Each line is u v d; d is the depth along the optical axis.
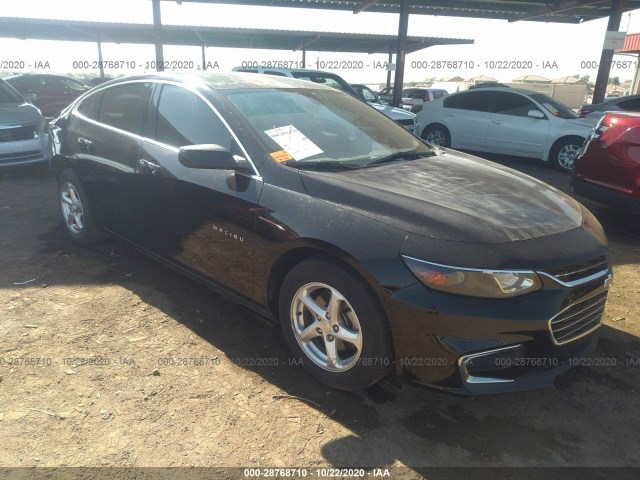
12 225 5.23
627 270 4.59
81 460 2.20
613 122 5.39
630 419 2.61
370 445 2.36
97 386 2.69
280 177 2.80
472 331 2.21
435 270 2.22
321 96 3.77
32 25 18.08
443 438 2.42
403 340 2.32
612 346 3.31
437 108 11.07
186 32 19.62
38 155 7.45
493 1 15.66
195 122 3.30
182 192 3.24
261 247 2.81
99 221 4.22
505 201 2.69
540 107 9.59
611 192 5.37
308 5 15.52
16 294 3.65
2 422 2.41
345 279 2.45
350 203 2.54
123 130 3.84
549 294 2.28
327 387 2.75
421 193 2.65
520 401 2.72
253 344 3.15
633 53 26.81
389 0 15.44
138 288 3.82
